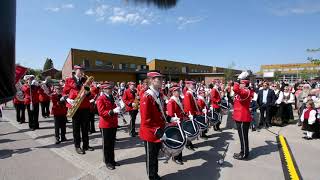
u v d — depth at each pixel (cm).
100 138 798
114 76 3020
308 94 1004
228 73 4294
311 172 525
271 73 3647
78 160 584
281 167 549
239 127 591
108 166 534
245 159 596
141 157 610
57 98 721
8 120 1147
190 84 697
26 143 729
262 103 994
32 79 941
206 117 720
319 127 795
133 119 823
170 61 4100
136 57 3562
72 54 2820
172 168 540
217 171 525
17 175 496
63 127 752
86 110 646
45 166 545
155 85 450
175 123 514
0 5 167
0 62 172
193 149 673
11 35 179
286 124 1056
